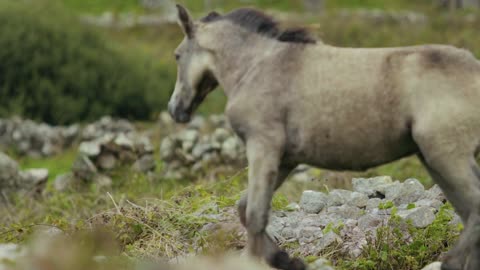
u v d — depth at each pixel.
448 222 13.14
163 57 43.44
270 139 10.98
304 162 11.17
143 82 38.16
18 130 31.50
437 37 37.72
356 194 14.82
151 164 23.66
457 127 10.17
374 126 10.58
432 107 10.27
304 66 11.05
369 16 44.50
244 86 11.36
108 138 23.61
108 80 37.47
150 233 14.28
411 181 15.20
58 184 23.09
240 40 11.81
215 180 22.48
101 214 14.91
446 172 10.27
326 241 13.04
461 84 10.33
